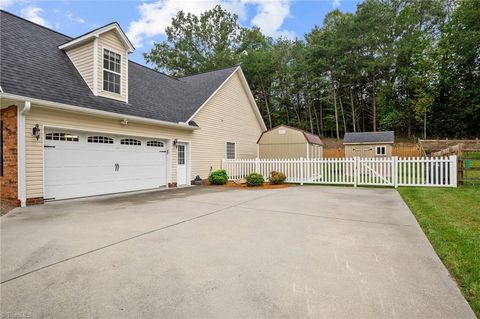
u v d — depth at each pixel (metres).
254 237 4.29
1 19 9.22
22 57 8.31
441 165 9.97
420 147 20.92
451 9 31.44
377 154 21.16
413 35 30.55
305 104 37.16
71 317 2.21
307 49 33.25
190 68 33.47
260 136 18.23
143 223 5.24
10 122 7.18
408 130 31.84
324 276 2.88
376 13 29.44
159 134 11.24
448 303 2.34
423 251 3.58
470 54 27.80
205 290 2.62
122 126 9.71
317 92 34.41
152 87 13.44
